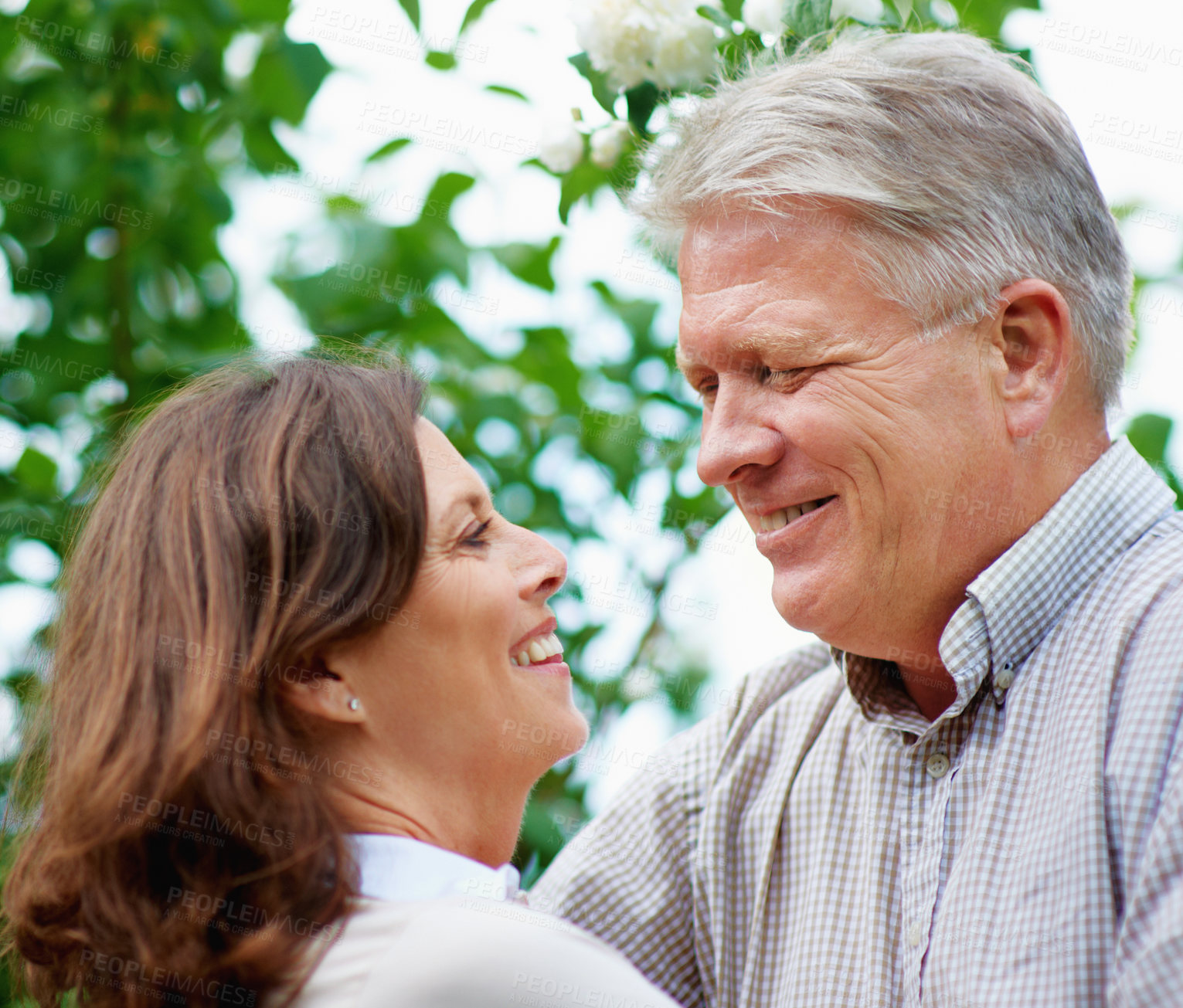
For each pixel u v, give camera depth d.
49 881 1.56
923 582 1.85
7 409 3.06
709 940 2.11
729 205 1.86
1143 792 1.59
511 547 1.75
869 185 1.79
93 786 1.50
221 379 1.81
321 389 1.67
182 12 2.95
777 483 1.87
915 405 1.80
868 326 1.81
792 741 2.14
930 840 1.80
